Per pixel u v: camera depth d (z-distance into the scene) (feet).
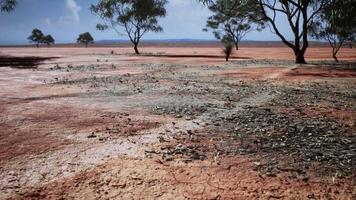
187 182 15.57
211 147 20.66
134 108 32.30
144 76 62.18
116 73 68.64
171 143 21.42
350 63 97.25
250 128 25.03
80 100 36.50
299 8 92.94
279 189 14.87
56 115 28.99
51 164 17.72
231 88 46.06
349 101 36.22
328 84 50.49
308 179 15.94
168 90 44.16
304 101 36.11
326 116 28.86
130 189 14.92
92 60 115.65
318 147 20.68
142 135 23.18
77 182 15.62
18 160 18.26
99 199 14.03
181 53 191.21
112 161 18.19
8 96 38.42
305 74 65.16
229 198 14.03
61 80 55.42
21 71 73.20
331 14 53.42
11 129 24.35
